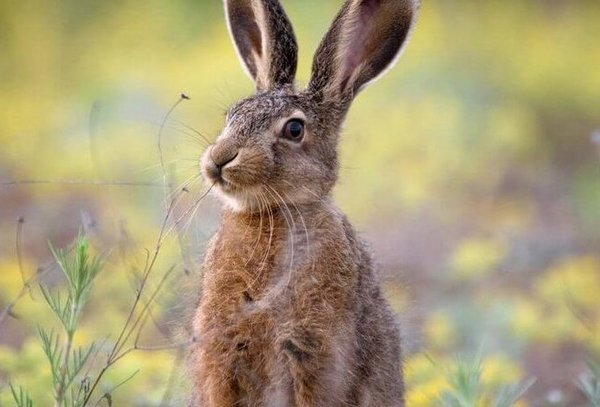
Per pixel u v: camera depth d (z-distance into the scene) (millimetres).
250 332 9266
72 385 9570
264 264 9352
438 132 20438
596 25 26859
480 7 27219
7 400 10023
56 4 25344
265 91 10188
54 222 16609
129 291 12969
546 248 16281
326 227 9430
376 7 10641
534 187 19469
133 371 10797
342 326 9297
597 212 17578
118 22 25391
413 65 23312
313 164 9805
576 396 11703
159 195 16438
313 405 9297
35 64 23766
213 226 11438
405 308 11883
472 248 15688
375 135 19766
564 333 13242
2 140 20219
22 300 12648
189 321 10148
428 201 18125
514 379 11391
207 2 26359
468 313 13406
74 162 18188
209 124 18359
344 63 10391
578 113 23234
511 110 22562
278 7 10508
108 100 20609
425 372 11477
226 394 9383
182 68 22891
